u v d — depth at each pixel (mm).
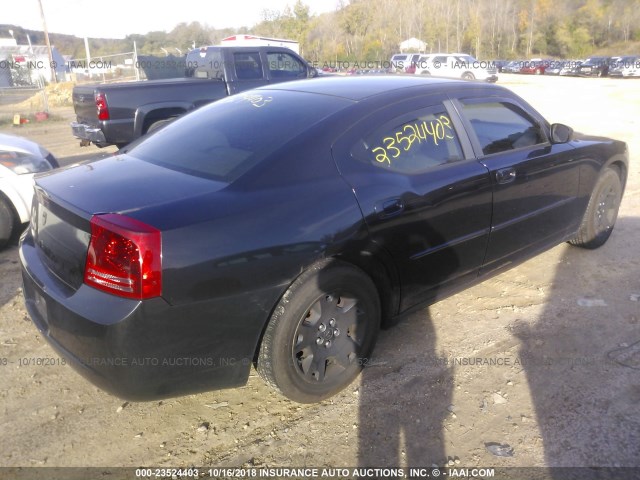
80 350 2496
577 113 15039
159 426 2883
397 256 3148
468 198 3492
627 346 3537
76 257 2557
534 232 4156
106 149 11266
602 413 2920
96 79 28203
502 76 43250
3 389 3170
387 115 3281
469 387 3152
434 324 3842
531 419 2887
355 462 2619
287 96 3551
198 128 3451
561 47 69438
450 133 3570
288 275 2680
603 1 72375
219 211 2559
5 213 5176
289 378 2824
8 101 25312
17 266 4902
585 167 4516
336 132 3062
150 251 2340
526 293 4270
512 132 4012
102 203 2570
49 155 5914
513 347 3543
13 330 3814
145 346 2404
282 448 2717
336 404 3033
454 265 3564
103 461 2646
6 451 2699
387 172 3152
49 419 2930
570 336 3656
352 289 2988
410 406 3004
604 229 5023
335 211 2838
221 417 2949
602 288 4332
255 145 3002
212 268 2469
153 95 8305
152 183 2795
